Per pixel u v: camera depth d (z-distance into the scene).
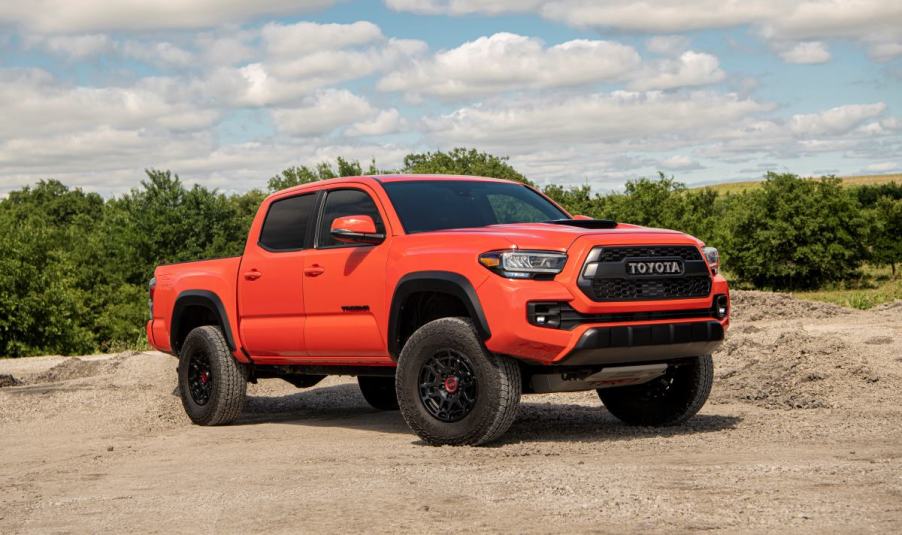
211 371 8.76
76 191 111.44
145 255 64.25
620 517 3.90
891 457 5.41
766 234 56.88
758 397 8.98
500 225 6.94
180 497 5.01
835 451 5.77
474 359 6.30
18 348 37.03
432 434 6.53
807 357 10.18
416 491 4.73
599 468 5.17
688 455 5.73
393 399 9.80
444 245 6.59
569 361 6.16
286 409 10.26
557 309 6.11
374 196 7.38
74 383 12.20
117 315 56.38
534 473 5.08
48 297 37.50
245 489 5.14
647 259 6.37
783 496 4.16
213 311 8.81
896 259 55.34
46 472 6.36
